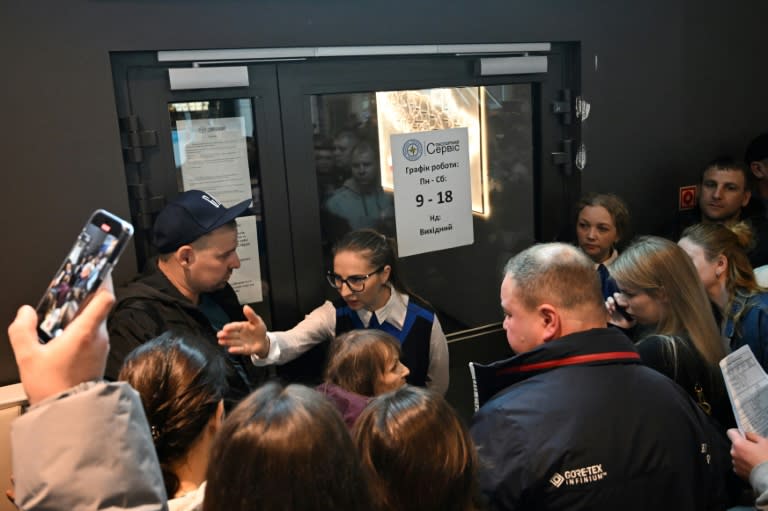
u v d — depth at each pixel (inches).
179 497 38.4
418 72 84.8
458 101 89.0
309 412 28.4
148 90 70.3
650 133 102.7
